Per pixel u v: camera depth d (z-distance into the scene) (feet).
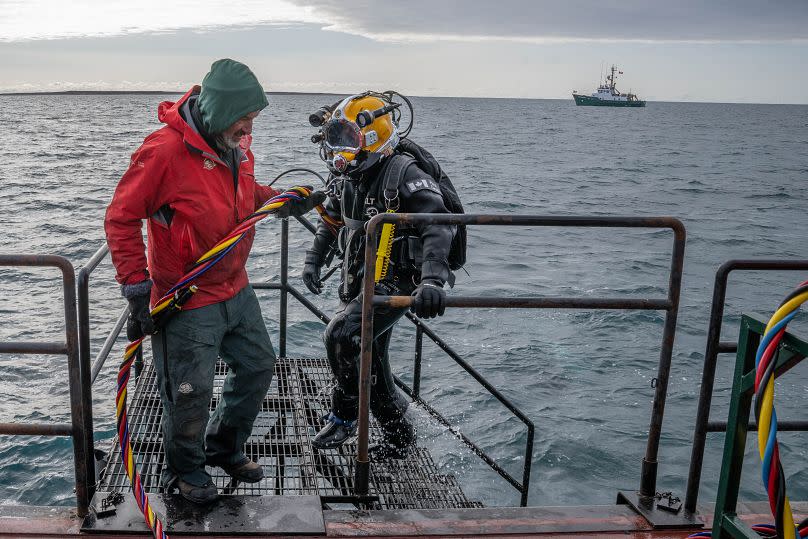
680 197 117.70
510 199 109.09
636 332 41.22
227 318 9.40
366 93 11.02
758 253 72.33
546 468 26.50
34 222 76.48
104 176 125.49
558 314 43.57
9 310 43.55
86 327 8.87
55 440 26.73
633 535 9.34
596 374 35.22
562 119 552.00
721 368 36.55
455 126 382.01
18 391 31.30
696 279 56.49
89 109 654.53
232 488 10.84
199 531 8.87
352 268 11.54
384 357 12.28
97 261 9.44
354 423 12.42
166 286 9.24
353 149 10.49
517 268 57.88
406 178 10.73
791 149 268.82
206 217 8.86
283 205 9.81
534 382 33.86
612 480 26.22
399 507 11.32
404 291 11.46
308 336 38.27
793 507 10.09
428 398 31.40
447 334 39.34
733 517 7.44
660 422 9.93
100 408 28.99
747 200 115.65
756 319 6.81
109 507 9.11
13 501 23.09
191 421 9.27
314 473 11.59
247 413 10.12
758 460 27.27
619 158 202.49
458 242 11.11
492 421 29.60
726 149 259.60
